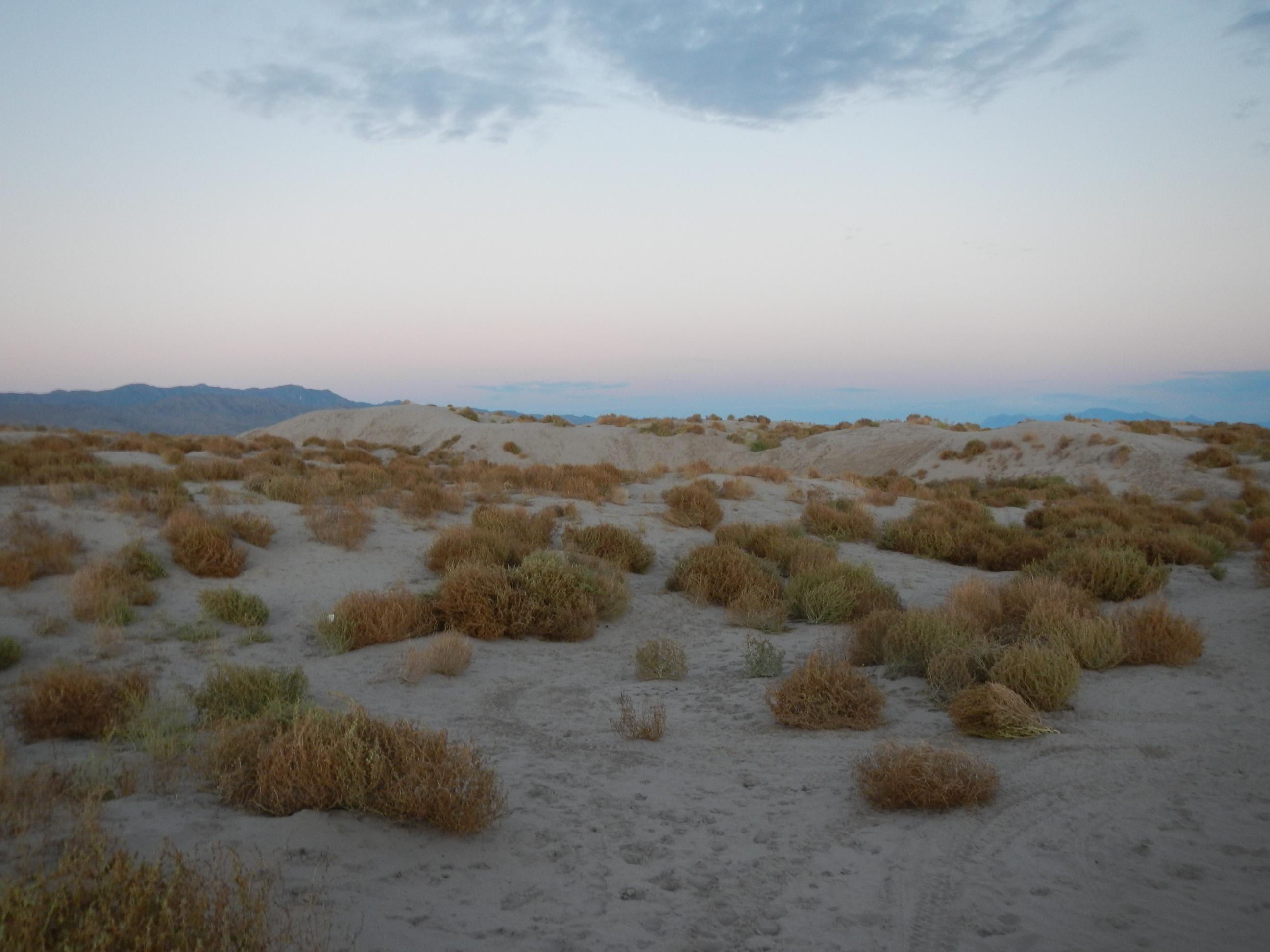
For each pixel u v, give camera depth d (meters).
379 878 4.18
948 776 5.34
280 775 4.83
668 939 3.81
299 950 3.32
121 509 13.67
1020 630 9.27
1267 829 4.77
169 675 8.17
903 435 42.97
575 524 16.95
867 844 4.86
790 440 47.06
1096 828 4.89
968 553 17.56
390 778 4.90
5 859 3.80
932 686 7.79
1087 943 3.71
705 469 27.45
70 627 9.45
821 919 4.01
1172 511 23.77
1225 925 3.81
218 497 15.66
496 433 43.41
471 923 3.86
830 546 16.64
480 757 5.48
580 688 8.76
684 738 7.05
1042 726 6.54
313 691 7.93
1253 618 10.34
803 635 11.12
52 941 2.86
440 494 18.14
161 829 4.39
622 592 12.05
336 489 18.02
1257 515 24.25
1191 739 6.31
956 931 3.87
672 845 4.89
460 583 10.82
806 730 7.09
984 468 36.91
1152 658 8.49
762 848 4.86
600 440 44.81
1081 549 14.14
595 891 4.29
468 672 9.10
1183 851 4.56
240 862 3.84
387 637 9.98
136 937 2.80
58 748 5.95
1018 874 4.39
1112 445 34.25
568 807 5.45
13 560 10.55
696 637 11.23
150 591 10.73
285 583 12.10
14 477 15.29
